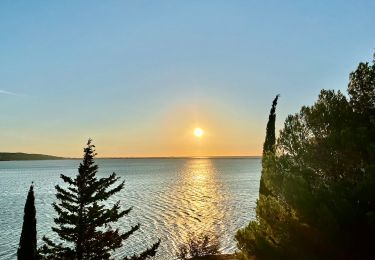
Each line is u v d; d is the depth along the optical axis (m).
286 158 12.67
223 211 67.81
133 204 78.06
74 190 24.00
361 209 9.51
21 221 62.09
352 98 13.10
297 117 13.31
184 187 115.50
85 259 23.95
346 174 11.53
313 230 9.88
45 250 23.94
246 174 188.12
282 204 12.01
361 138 10.90
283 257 10.10
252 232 11.80
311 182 11.62
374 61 12.73
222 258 32.44
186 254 36.00
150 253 27.05
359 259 9.38
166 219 60.53
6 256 42.47
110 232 24.73
